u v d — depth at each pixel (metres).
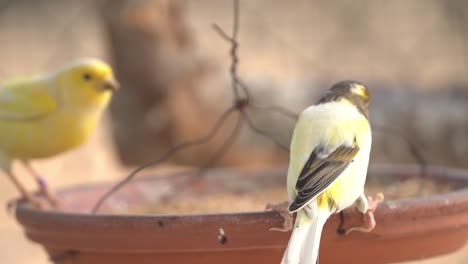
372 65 18.91
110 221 5.05
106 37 15.31
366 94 5.35
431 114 14.21
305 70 21.14
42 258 11.88
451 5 18.95
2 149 8.45
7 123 8.41
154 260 5.15
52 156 8.71
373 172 7.19
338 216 4.99
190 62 14.98
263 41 23.20
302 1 23.59
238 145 14.39
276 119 14.38
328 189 4.69
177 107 15.04
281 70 21.25
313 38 22.36
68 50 24.23
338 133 4.82
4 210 14.07
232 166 14.52
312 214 4.61
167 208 6.91
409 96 14.48
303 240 4.51
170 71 14.88
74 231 5.21
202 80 15.22
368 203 5.02
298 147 4.82
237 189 7.46
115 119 15.40
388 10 21.23
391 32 20.92
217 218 4.89
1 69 22.06
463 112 14.20
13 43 25.11
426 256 5.37
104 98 8.60
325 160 4.70
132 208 6.95
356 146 4.82
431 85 16.17
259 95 14.37
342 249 5.16
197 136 14.99
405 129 14.12
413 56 20.06
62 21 25.50
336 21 21.56
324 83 14.66
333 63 20.58
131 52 14.91
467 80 18.56
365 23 20.69
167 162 15.31
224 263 5.11
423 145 14.15
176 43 15.15
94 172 15.80
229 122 14.88
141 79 14.99
